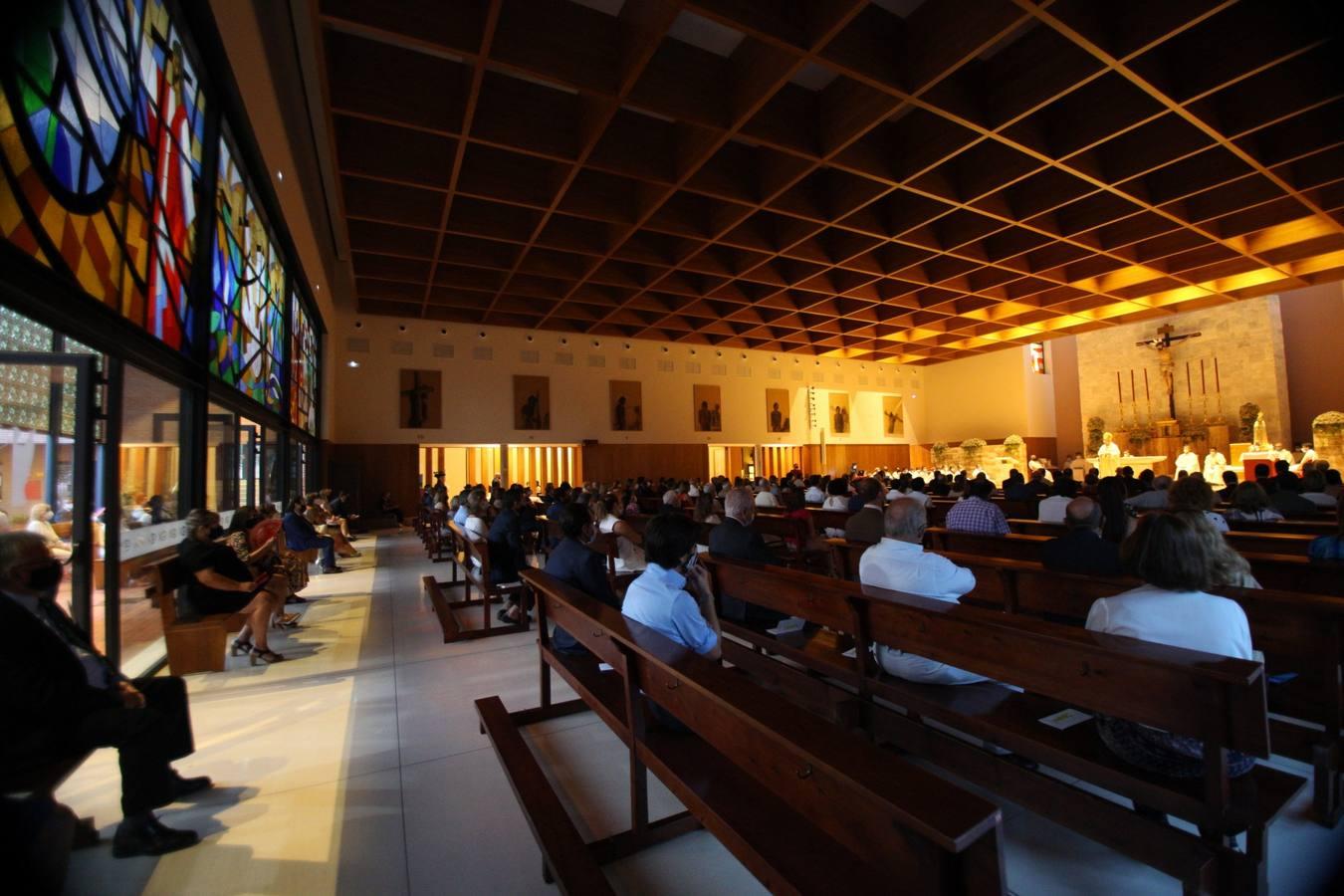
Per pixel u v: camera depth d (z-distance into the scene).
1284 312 19.61
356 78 7.14
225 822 2.37
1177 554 1.81
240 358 6.38
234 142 5.98
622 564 7.24
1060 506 5.87
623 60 6.83
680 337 20.00
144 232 3.84
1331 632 2.23
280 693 3.75
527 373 18.45
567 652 3.16
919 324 18.33
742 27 5.95
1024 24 7.11
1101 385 22.42
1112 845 1.81
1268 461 15.52
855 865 1.44
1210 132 7.65
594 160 8.56
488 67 6.49
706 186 9.52
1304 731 2.28
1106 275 14.84
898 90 6.93
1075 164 8.73
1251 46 6.46
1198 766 1.75
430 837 2.27
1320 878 1.94
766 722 1.38
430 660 4.38
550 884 2.01
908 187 9.42
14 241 2.46
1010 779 2.09
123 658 4.33
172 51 4.30
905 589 2.70
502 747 2.59
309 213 10.87
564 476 19.69
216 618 4.14
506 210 11.21
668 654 1.87
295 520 6.50
